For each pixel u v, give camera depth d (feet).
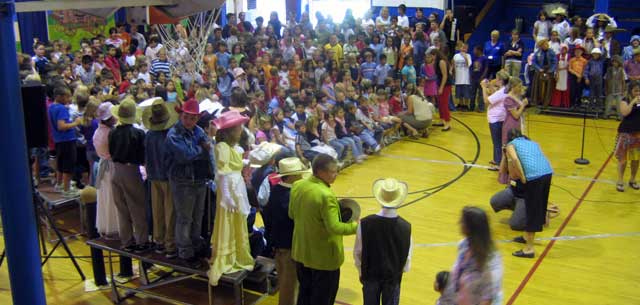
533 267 23.35
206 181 18.93
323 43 53.98
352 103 38.27
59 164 26.84
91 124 26.43
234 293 20.34
